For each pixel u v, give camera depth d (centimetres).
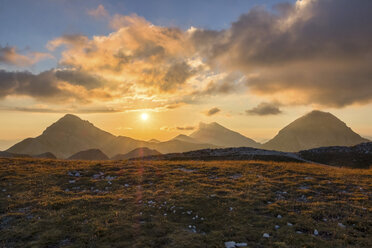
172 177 2606
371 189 2205
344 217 1520
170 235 1232
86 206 1652
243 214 1537
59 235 1217
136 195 1938
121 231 1262
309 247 1127
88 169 2936
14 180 2314
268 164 3741
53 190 2059
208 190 2081
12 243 1155
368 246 1154
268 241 1175
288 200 1853
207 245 1129
